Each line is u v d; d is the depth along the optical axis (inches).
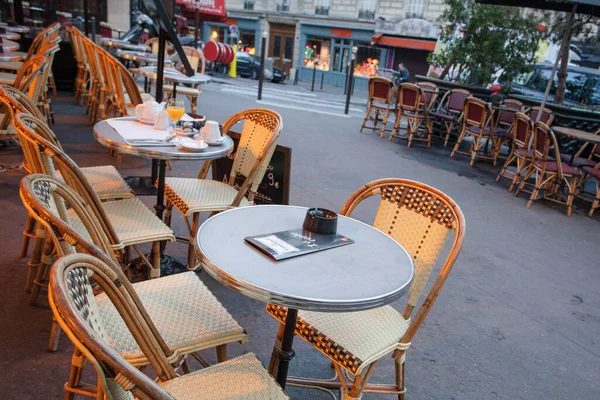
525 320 124.1
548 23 361.4
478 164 307.7
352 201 88.8
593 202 229.1
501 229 191.5
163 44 133.3
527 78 388.2
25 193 52.9
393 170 255.4
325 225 70.2
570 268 162.9
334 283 57.2
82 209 66.4
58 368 82.6
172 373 57.7
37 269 100.2
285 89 626.5
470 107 297.7
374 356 68.9
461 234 74.0
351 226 77.0
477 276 145.9
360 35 819.4
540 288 144.1
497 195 240.1
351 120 400.8
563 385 99.7
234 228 68.3
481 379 97.7
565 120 290.0
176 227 145.5
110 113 249.6
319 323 73.2
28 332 90.0
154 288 74.8
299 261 61.4
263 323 105.5
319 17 858.8
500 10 350.9
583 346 116.0
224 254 59.9
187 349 63.4
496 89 366.9
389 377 94.6
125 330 63.9
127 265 110.8
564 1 243.1
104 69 194.4
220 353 70.1
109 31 406.0
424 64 778.8
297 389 88.6
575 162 246.4
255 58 743.7
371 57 820.0
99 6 398.9
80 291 42.1
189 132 113.1
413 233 83.1
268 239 65.4
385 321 77.5
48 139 85.3
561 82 313.6
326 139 305.9
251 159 124.8
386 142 330.3
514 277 149.0
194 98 260.5
